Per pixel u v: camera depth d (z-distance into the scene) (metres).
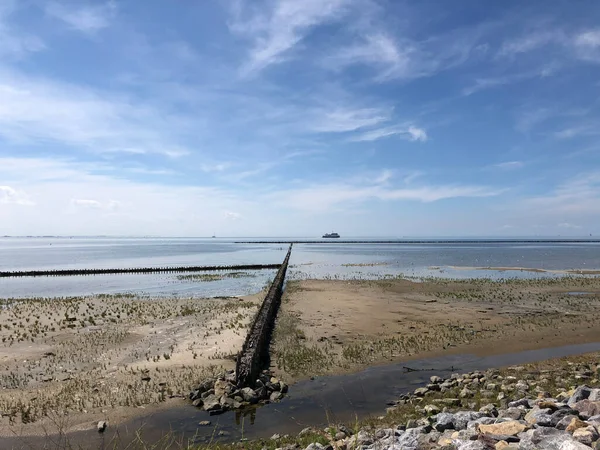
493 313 27.53
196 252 140.25
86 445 10.39
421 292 37.69
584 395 8.67
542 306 30.12
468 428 7.26
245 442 10.10
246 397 13.13
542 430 6.05
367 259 92.12
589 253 113.81
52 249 174.25
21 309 30.59
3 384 14.93
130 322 25.25
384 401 13.14
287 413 12.28
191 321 25.27
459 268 65.81
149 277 57.66
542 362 16.53
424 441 6.99
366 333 22.19
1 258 107.88
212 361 17.08
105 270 65.19
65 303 33.38
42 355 18.39
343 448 7.89
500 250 137.00
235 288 44.56
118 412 12.41
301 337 21.33
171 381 14.83
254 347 16.30
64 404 12.93
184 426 11.50
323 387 14.55
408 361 17.48
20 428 11.39
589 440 5.47
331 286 42.44
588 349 19.16
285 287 42.09
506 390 12.73
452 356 18.17
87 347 19.64
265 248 174.12
